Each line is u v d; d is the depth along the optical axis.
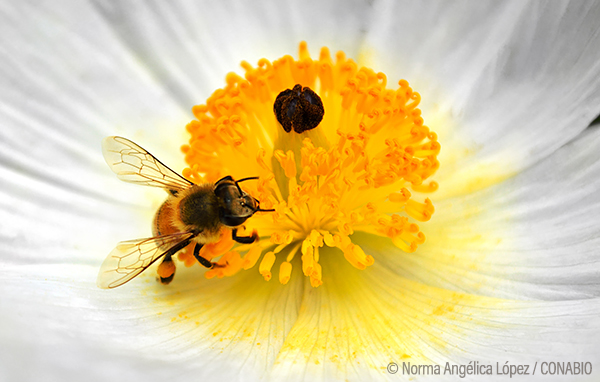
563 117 0.14
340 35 0.15
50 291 0.12
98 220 0.14
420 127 0.13
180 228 0.12
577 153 0.13
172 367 0.12
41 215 0.14
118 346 0.12
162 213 0.13
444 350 0.12
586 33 0.14
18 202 0.14
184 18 0.15
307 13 0.15
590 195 0.13
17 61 0.14
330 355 0.12
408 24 0.15
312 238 0.13
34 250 0.13
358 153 0.13
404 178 0.13
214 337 0.13
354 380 0.12
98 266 0.13
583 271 0.13
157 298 0.13
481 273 0.13
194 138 0.13
